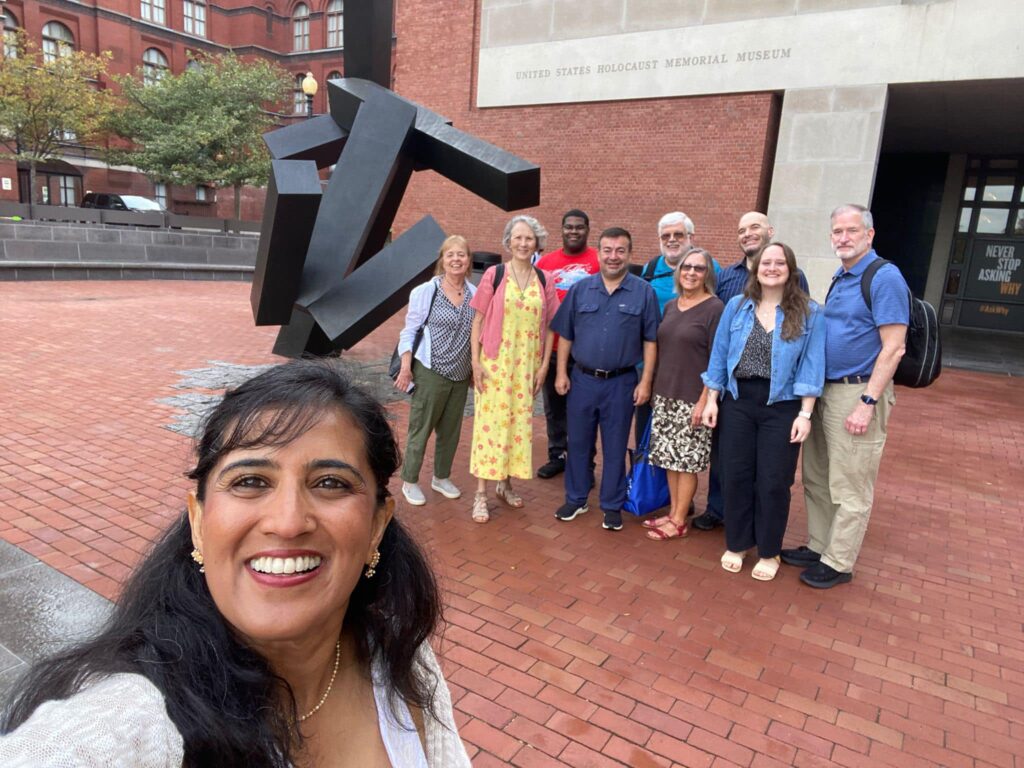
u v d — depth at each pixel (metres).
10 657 2.65
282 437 0.94
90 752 0.67
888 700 2.78
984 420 7.84
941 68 10.66
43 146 23.80
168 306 12.66
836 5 11.29
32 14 27.83
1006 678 2.98
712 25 12.26
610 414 4.17
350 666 1.15
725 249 12.59
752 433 3.62
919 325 3.36
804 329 3.39
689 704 2.69
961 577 3.93
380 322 6.84
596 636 3.13
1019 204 15.73
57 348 8.41
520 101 14.32
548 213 14.34
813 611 3.45
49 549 3.56
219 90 25.50
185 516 1.06
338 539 0.96
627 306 4.04
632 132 13.27
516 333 4.14
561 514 4.42
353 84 7.76
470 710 2.59
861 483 3.57
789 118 11.80
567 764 2.34
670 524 4.23
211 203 33.25
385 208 8.09
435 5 15.19
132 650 0.87
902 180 16.89
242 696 0.91
